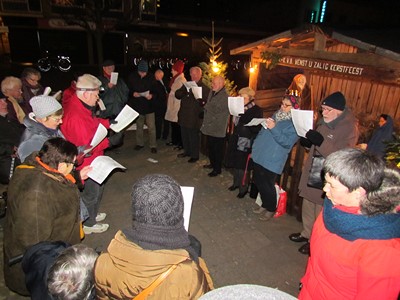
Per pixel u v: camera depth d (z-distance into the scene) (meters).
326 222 1.57
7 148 3.75
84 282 1.37
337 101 2.97
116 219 4.10
